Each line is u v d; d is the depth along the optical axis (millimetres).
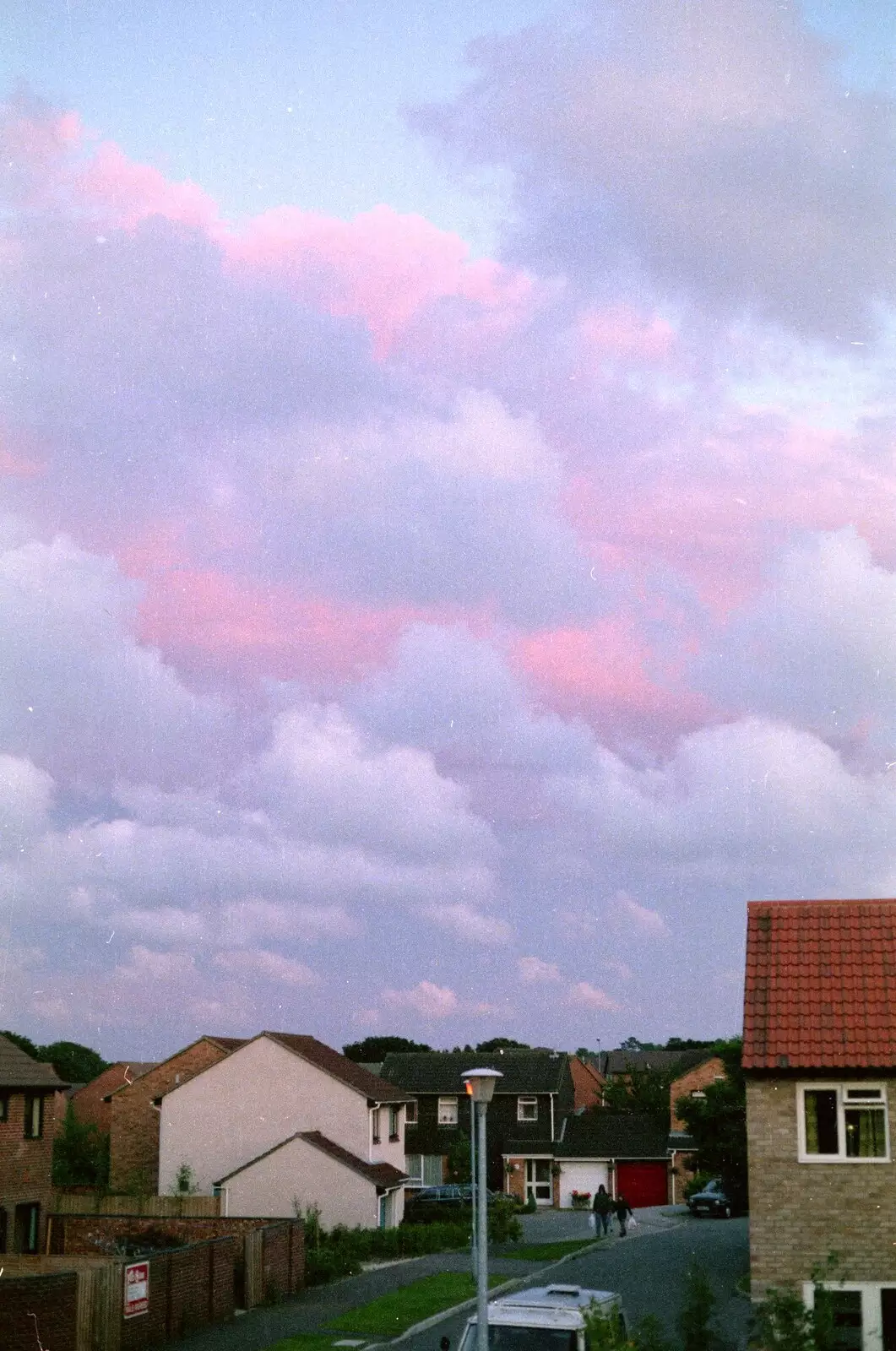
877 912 24391
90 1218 38031
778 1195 21953
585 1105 92062
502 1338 15906
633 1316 25672
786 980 23328
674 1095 72312
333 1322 28734
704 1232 47312
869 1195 21797
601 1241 44344
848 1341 21422
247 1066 53500
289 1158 48688
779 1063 22047
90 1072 104750
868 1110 22141
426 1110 71812
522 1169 69625
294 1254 34656
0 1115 35344
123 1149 60156
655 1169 68750
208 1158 53000
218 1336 27312
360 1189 48094
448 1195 53531
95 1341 24266
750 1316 25453
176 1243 36969
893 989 23000
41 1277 23281
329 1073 52969
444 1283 34656
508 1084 71688
